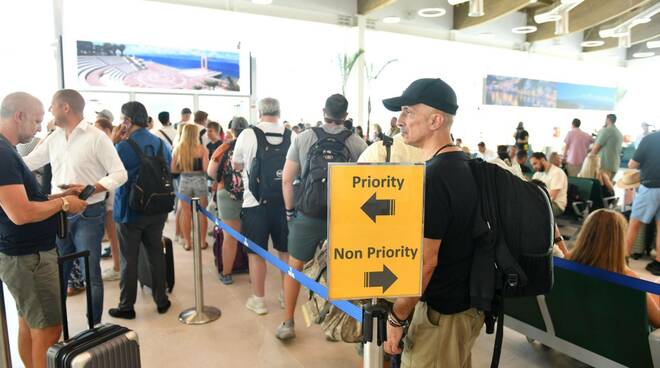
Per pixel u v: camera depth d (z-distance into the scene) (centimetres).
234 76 925
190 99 891
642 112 1547
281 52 988
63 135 252
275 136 304
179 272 405
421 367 142
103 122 378
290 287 274
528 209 130
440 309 135
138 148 287
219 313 316
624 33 753
